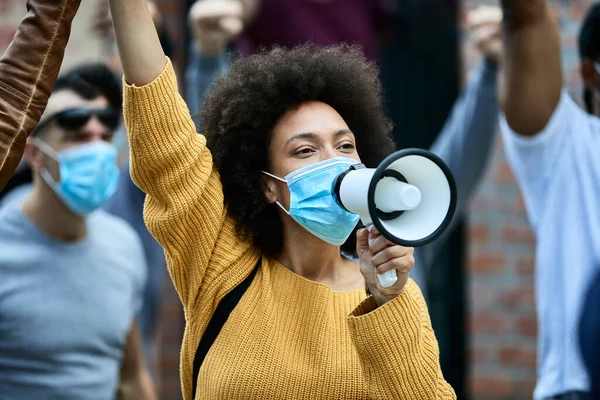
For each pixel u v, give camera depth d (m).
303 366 5.49
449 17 11.92
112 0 5.50
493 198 11.28
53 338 7.71
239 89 5.83
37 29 5.38
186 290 5.73
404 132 12.09
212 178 5.77
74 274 7.88
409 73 11.98
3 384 7.65
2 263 7.71
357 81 5.98
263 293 5.64
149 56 5.52
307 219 5.56
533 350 11.30
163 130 5.50
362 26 10.76
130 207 9.70
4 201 9.13
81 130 7.90
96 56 10.69
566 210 7.43
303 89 5.76
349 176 5.15
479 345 11.34
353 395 5.45
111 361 8.07
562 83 7.50
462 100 10.00
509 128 7.60
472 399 11.35
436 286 11.69
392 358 5.30
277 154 5.73
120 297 8.12
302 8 10.44
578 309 6.86
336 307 5.67
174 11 11.59
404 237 4.86
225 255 5.70
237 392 5.43
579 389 7.14
